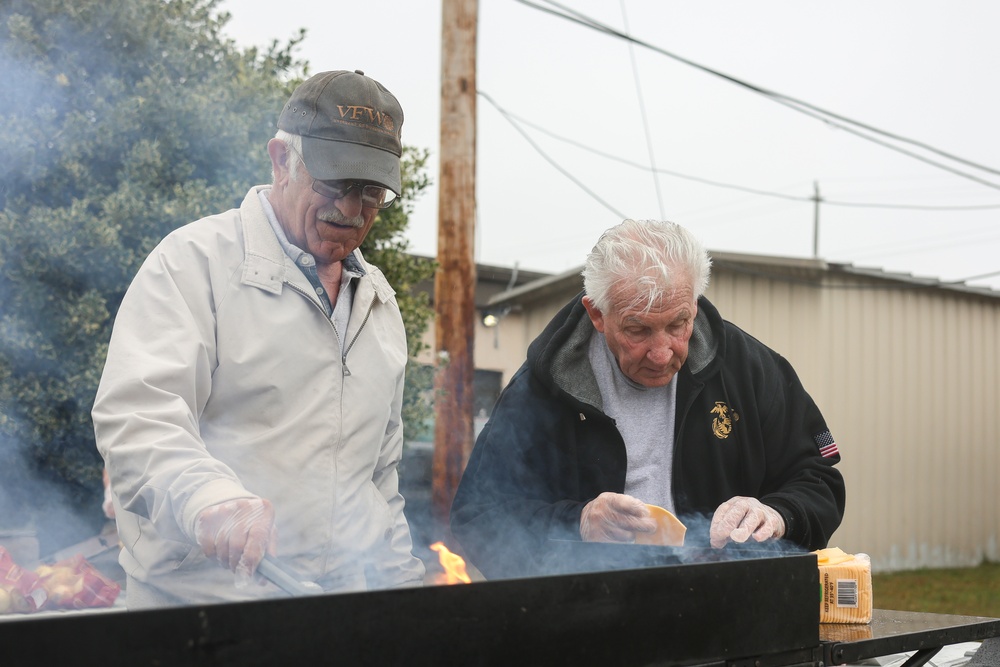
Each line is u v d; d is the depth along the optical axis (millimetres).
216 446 1615
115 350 1512
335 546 1685
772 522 1778
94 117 4648
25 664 814
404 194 5848
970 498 12172
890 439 11430
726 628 1296
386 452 1901
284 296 1672
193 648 895
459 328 5906
